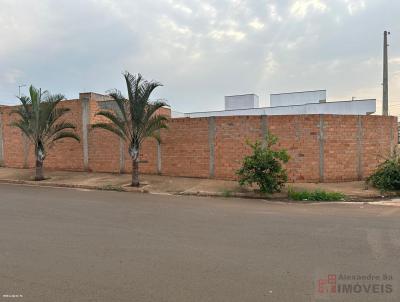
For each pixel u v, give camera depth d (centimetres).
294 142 1385
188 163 1560
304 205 1035
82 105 1831
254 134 1428
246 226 750
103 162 1788
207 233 690
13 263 520
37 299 403
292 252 569
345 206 1017
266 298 404
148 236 668
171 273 479
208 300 399
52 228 729
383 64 2617
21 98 1667
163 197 1195
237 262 522
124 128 1443
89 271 487
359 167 1429
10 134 2095
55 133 1759
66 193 1284
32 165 2028
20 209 946
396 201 1103
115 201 1093
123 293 418
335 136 1395
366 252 568
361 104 3744
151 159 1650
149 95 1405
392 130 1515
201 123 1522
